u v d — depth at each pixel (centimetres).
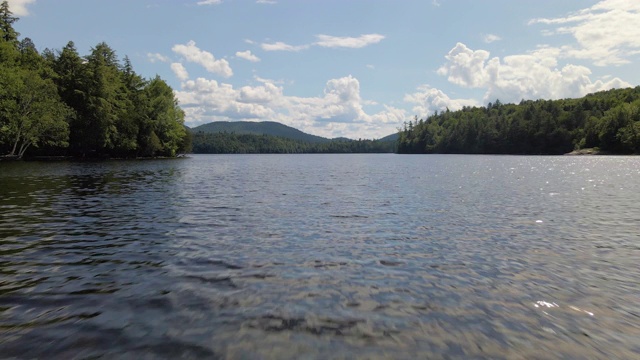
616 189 2684
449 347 535
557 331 586
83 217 1485
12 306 645
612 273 862
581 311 659
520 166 6331
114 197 2081
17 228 1271
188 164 6588
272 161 9881
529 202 2017
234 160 10288
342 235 1222
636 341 558
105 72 6931
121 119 7256
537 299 710
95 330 564
